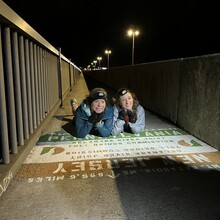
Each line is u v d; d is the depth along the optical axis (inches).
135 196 96.7
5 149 105.6
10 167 104.3
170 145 155.6
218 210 88.6
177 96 204.2
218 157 135.5
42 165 122.7
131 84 387.9
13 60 120.4
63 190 100.1
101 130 164.7
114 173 115.4
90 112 159.8
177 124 204.7
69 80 505.4
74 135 175.0
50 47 212.4
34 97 159.8
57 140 163.5
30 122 148.4
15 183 104.5
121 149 147.6
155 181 108.3
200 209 89.0
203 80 161.2
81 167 121.5
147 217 84.4
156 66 260.2
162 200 94.2
